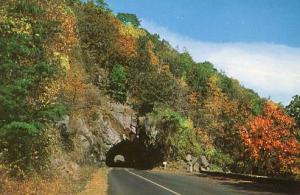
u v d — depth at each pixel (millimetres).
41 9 19250
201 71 127500
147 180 33594
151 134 72688
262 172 45062
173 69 119125
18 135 14867
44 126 16250
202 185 30469
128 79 88500
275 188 29750
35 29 18438
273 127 40156
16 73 15492
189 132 72875
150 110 82625
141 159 80250
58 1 33562
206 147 72812
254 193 25391
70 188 21594
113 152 90625
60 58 24734
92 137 55875
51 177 21156
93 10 104312
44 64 16531
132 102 85188
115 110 77312
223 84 132500
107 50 95250
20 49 15508
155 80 87312
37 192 16359
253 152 40594
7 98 14328
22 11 18234
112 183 29344
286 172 40312
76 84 46531
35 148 17641
